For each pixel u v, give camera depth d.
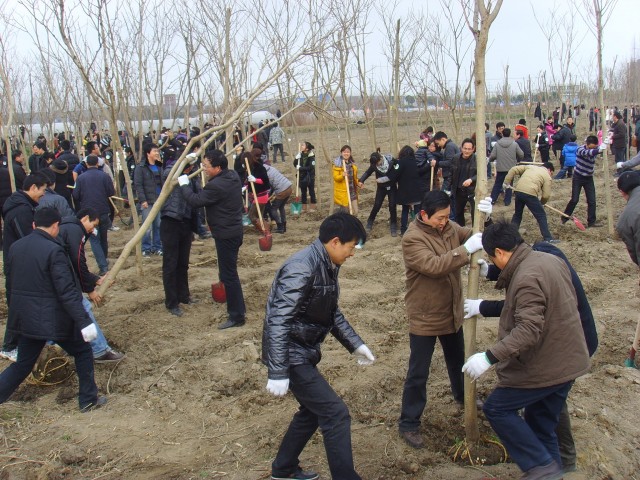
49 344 5.89
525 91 25.20
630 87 25.44
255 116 24.14
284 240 11.30
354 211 12.25
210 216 6.67
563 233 10.91
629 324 6.81
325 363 5.96
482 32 3.92
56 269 4.78
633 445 4.61
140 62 10.27
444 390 5.34
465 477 4.14
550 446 3.91
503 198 14.41
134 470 4.30
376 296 8.02
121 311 7.52
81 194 9.23
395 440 4.61
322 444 4.61
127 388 5.62
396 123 13.94
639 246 5.83
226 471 4.28
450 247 4.42
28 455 4.50
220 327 6.95
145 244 10.45
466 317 4.12
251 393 5.44
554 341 3.62
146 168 10.22
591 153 10.87
